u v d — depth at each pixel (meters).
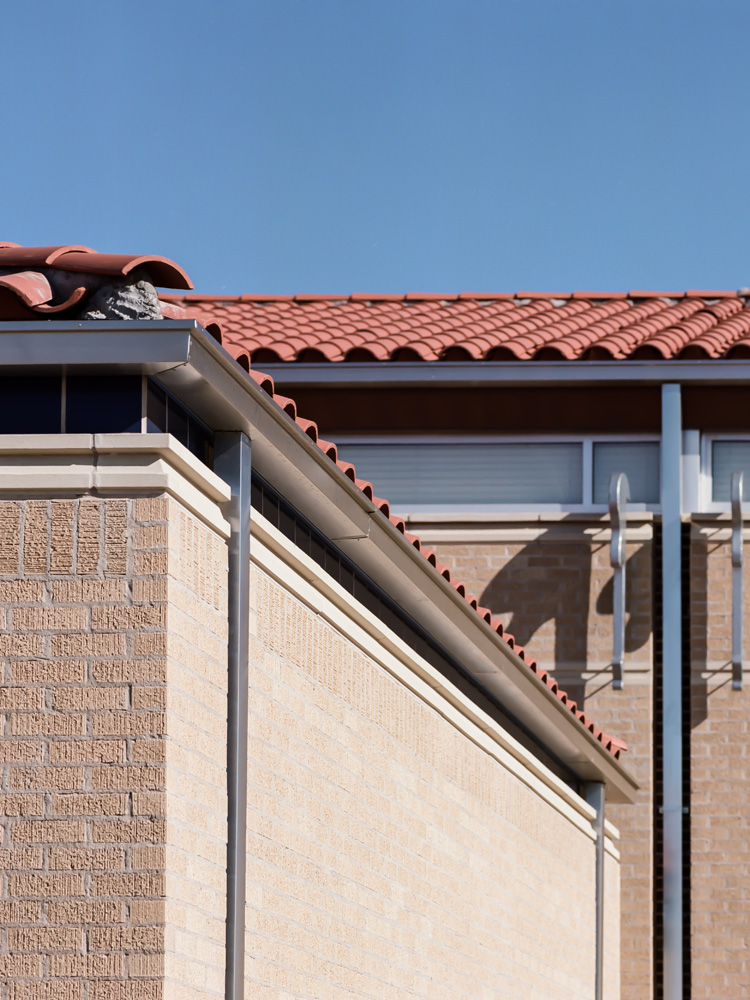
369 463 17.45
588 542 17.11
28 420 6.29
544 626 17.00
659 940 16.62
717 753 16.58
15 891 5.86
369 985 8.59
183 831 6.06
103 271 6.39
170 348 6.05
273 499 7.73
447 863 10.26
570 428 17.19
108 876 5.86
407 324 19.23
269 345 17.47
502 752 11.68
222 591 6.70
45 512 6.17
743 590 16.86
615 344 17.14
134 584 6.08
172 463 6.29
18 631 6.08
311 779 7.87
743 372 16.70
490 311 20.48
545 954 12.64
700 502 17.03
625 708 16.75
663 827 16.36
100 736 5.97
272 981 7.15
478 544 17.23
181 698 6.14
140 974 5.76
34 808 5.93
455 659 11.03
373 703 8.98
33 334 6.10
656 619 17.12
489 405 17.28
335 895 8.12
